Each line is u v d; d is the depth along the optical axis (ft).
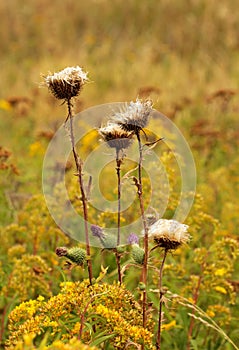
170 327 17.44
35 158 33.45
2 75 63.93
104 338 12.90
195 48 81.46
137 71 61.16
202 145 37.91
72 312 14.14
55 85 12.96
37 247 22.62
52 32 87.86
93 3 94.63
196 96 52.24
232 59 72.84
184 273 19.51
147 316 14.17
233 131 43.24
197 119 45.85
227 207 27.43
